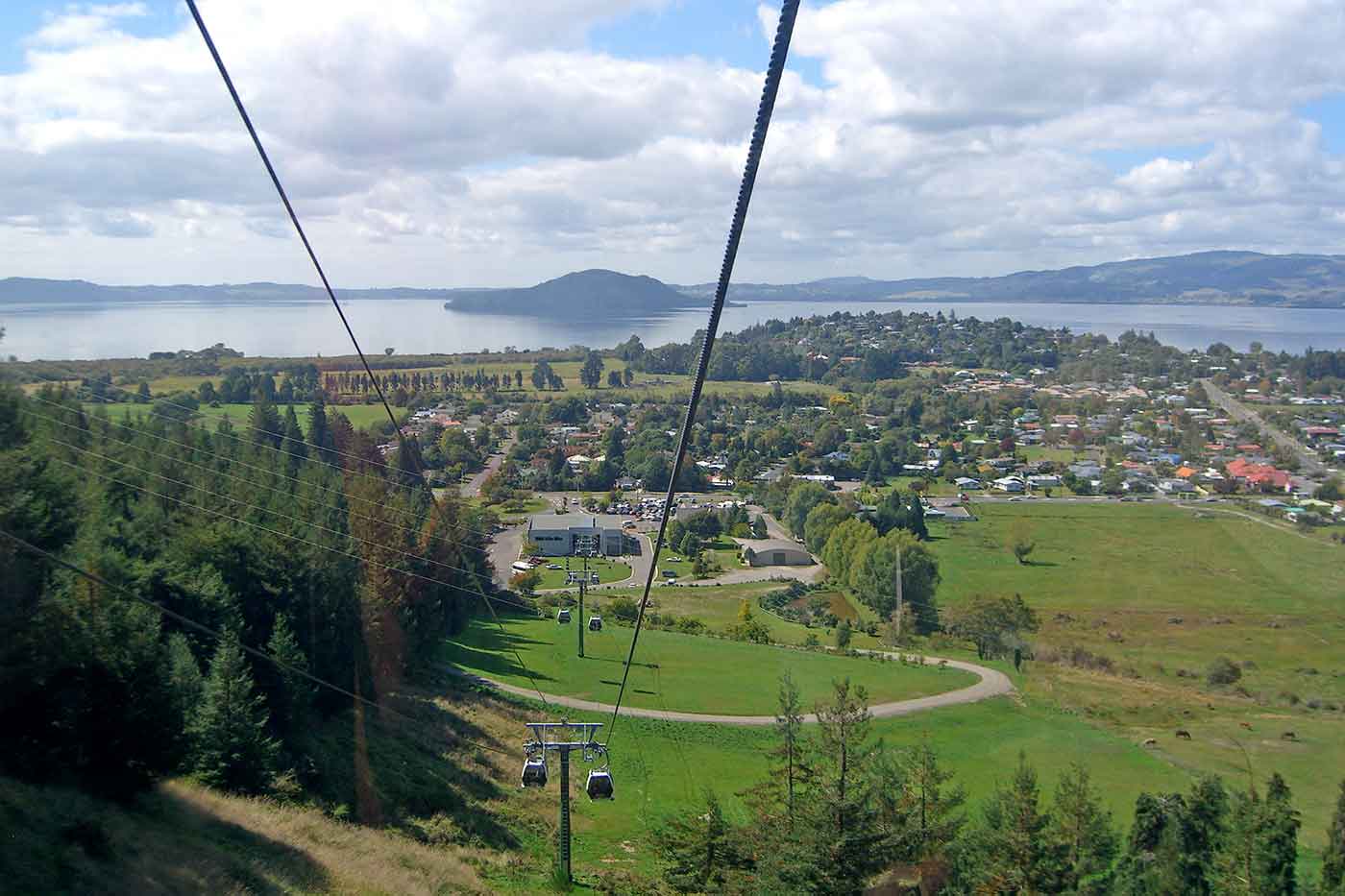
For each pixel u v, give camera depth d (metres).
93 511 30.75
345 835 27.64
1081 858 28.14
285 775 29.50
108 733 23.53
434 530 56.03
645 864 31.27
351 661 39.91
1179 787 35.69
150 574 30.23
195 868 21.56
